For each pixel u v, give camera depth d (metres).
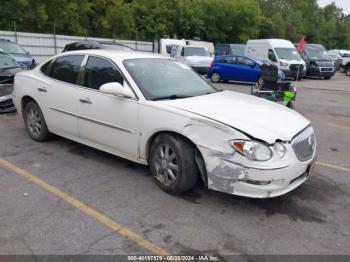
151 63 4.96
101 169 4.86
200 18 39.84
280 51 20.83
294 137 3.78
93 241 3.21
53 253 3.04
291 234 3.42
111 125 4.58
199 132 3.74
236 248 3.17
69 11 29.75
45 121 5.65
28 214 3.64
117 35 35.06
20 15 26.00
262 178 3.47
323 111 10.24
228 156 3.57
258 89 9.68
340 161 5.61
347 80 22.33
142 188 4.30
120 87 4.31
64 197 4.03
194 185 4.07
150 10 36.59
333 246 3.26
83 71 5.05
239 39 42.41
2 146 5.71
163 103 4.14
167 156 4.09
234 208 3.87
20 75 6.12
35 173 4.68
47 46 23.75
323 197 4.24
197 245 3.20
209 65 20.92
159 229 3.43
